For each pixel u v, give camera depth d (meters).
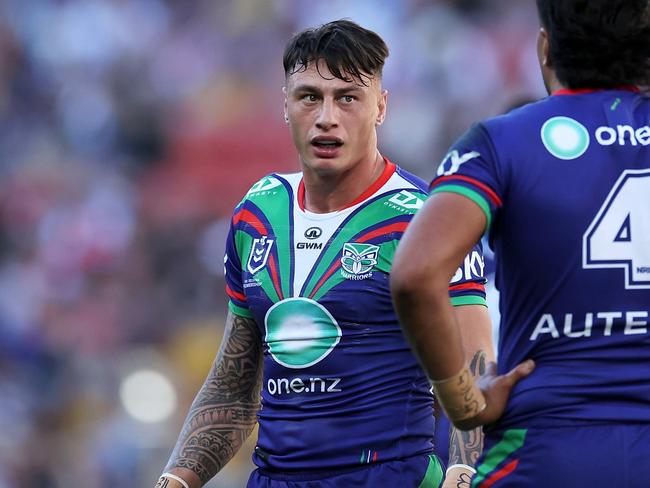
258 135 54.59
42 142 59.16
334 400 14.14
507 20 54.19
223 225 49.78
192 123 56.56
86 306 47.84
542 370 11.09
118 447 36.22
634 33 11.25
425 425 14.45
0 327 45.88
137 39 63.06
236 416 15.40
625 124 11.23
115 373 39.84
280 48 59.47
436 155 50.28
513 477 11.03
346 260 14.23
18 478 36.91
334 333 14.15
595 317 10.95
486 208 10.97
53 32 63.56
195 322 45.03
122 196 52.47
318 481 14.12
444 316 10.76
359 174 14.52
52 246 50.12
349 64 14.16
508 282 11.31
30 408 39.94
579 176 11.05
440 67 52.94
